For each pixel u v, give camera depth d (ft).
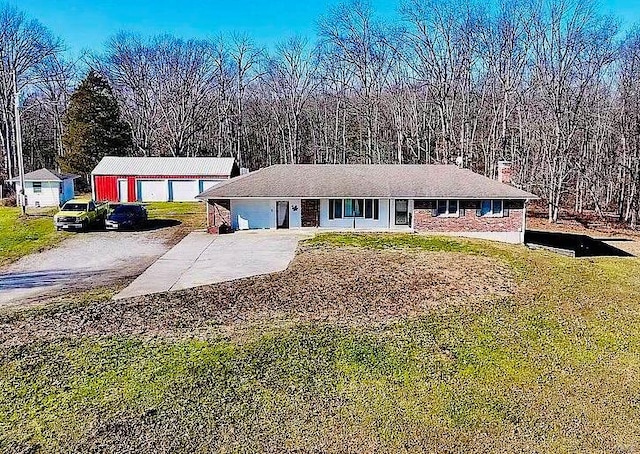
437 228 82.84
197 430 25.73
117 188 128.88
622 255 79.00
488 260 63.87
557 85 120.37
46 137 197.98
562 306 47.37
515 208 81.82
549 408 28.91
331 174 89.97
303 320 41.19
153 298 47.01
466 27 138.51
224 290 49.62
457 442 25.43
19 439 24.70
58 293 50.03
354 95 180.96
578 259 71.41
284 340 36.81
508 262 63.41
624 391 31.17
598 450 25.09
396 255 65.36
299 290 49.62
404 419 27.27
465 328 40.47
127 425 26.00
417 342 37.27
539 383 31.89
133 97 192.24
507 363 34.53
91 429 25.59
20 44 167.02
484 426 26.86
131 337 37.19
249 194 82.64
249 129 203.31
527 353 36.29
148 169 130.62
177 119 179.01
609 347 38.11
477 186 83.30
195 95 183.83
